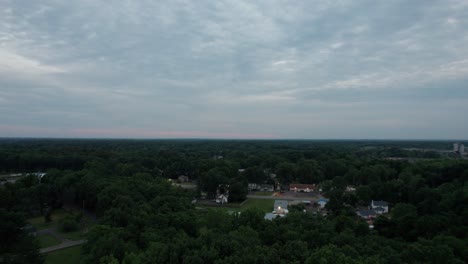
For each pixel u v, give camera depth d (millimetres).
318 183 134625
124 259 36969
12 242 50312
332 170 142625
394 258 39312
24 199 77875
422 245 43562
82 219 75562
